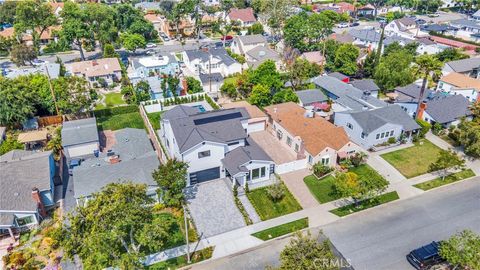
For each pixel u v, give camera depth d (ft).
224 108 195.62
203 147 143.54
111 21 328.90
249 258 113.50
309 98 218.18
